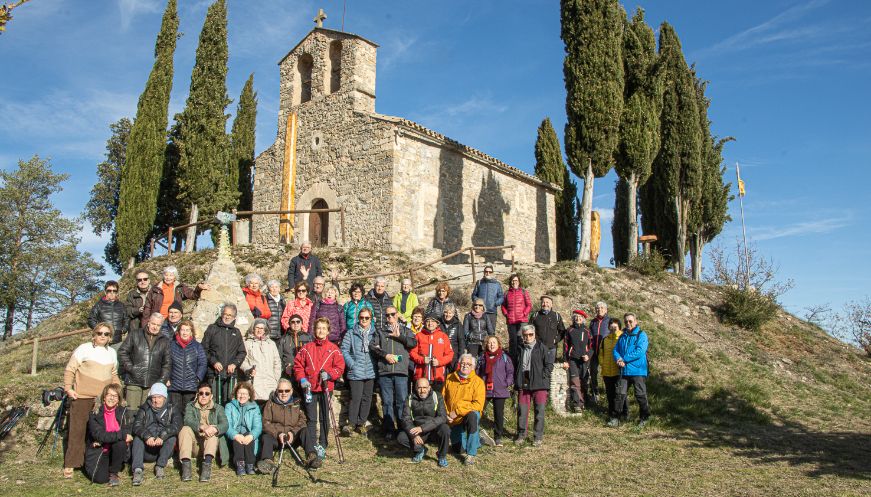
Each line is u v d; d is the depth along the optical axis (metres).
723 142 27.31
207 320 10.38
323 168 22.30
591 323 12.06
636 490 7.54
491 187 24.92
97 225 30.61
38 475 7.88
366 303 9.78
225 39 24.00
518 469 8.35
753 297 17.16
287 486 7.49
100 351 8.31
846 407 12.73
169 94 25.53
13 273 31.89
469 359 8.89
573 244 31.88
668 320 16.23
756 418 11.39
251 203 29.66
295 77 23.94
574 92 18.84
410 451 9.08
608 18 18.77
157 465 7.85
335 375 8.87
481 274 18.05
